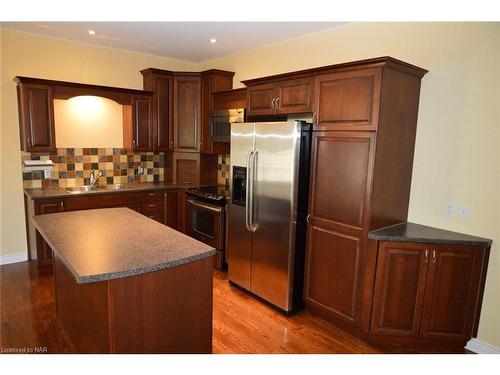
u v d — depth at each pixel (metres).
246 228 3.31
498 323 2.44
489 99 2.41
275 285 3.07
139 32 3.69
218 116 4.23
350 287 2.68
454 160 2.61
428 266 2.46
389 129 2.52
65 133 4.25
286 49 3.85
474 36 2.46
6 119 3.78
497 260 2.43
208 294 2.05
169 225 4.56
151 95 4.54
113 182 4.69
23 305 3.03
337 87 2.63
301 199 2.92
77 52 4.16
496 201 2.42
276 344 2.59
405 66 2.49
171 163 4.93
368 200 2.51
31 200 3.65
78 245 2.00
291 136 2.79
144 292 1.78
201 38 3.85
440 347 2.59
